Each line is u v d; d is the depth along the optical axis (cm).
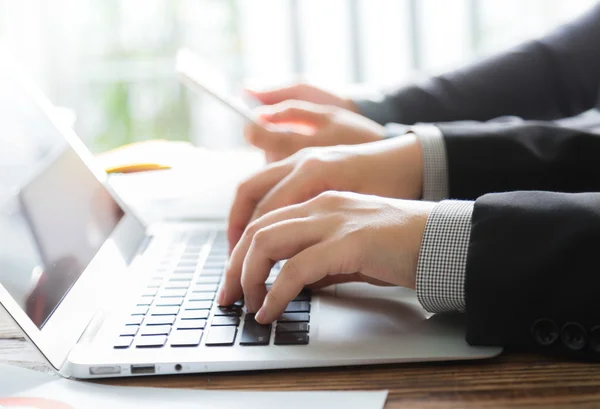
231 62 315
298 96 124
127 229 86
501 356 53
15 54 298
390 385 49
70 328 58
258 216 74
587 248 52
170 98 320
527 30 312
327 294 66
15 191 65
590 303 52
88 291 66
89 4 310
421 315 60
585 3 305
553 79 130
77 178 80
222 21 314
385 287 68
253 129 101
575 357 52
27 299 56
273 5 309
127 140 320
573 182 83
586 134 84
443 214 60
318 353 53
